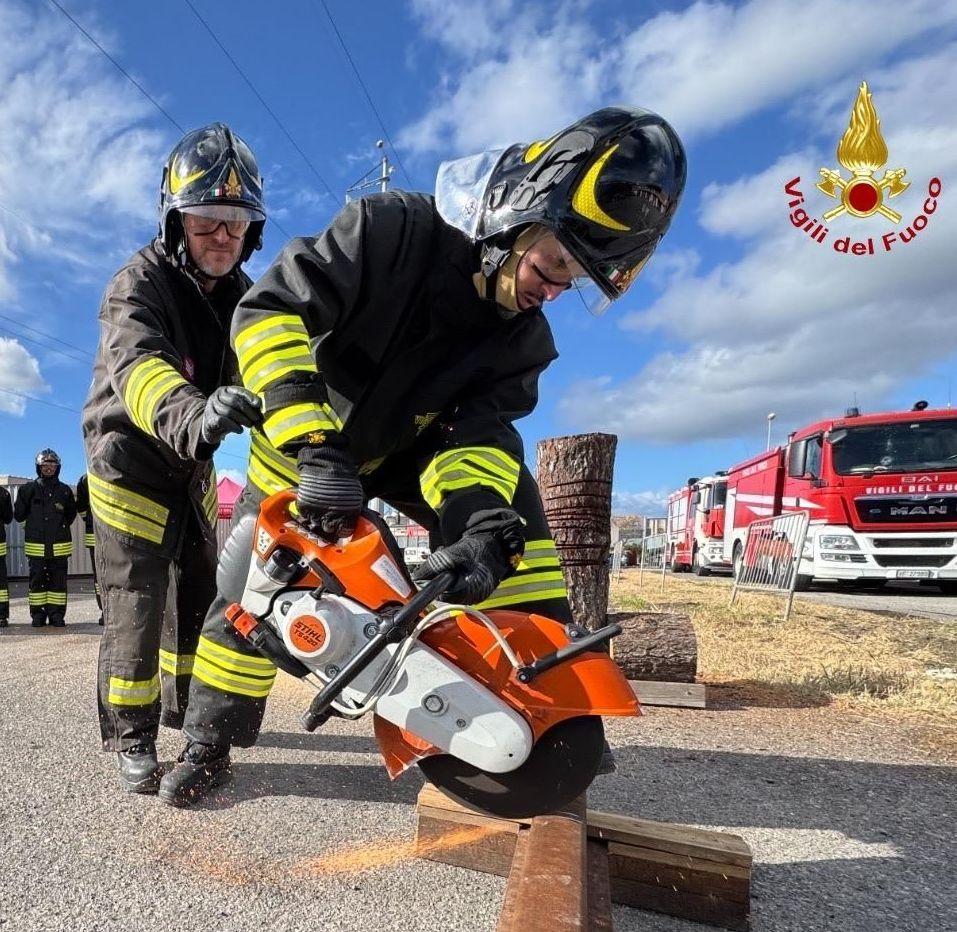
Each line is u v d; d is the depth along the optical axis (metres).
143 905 1.56
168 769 2.32
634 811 2.21
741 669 4.56
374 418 1.92
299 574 1.47
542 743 1.43
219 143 2.21
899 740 3.10
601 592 3.88
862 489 10.22
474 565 1.44
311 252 1.65
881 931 1.58
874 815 2.24
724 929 1.60
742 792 2.41
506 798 1.47
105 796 2.17
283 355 1.51
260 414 1.48
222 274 2.36
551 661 1.39
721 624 6.60
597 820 1.76
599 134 1.53
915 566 9.98
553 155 1.55
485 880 1.71
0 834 1.90
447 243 1.78
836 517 10.34
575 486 3.86
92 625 7.21
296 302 1.59
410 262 1.75
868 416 10.48
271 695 3.63
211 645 2.08
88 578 15.10
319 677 1.46
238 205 2.19
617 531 18.09
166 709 2.70
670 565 24.64
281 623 1.46
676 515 23.69
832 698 3.85
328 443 1.44
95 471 2.23
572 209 1.53
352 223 1.71
